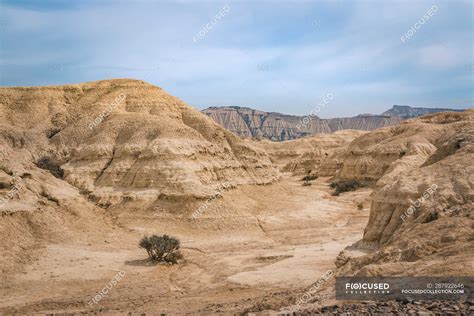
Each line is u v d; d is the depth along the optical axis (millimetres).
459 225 24609
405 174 34062
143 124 70312
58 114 80938
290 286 30672
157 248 40625
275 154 157875
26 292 32000
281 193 75312
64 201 51875
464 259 19859
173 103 84375
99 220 52906
